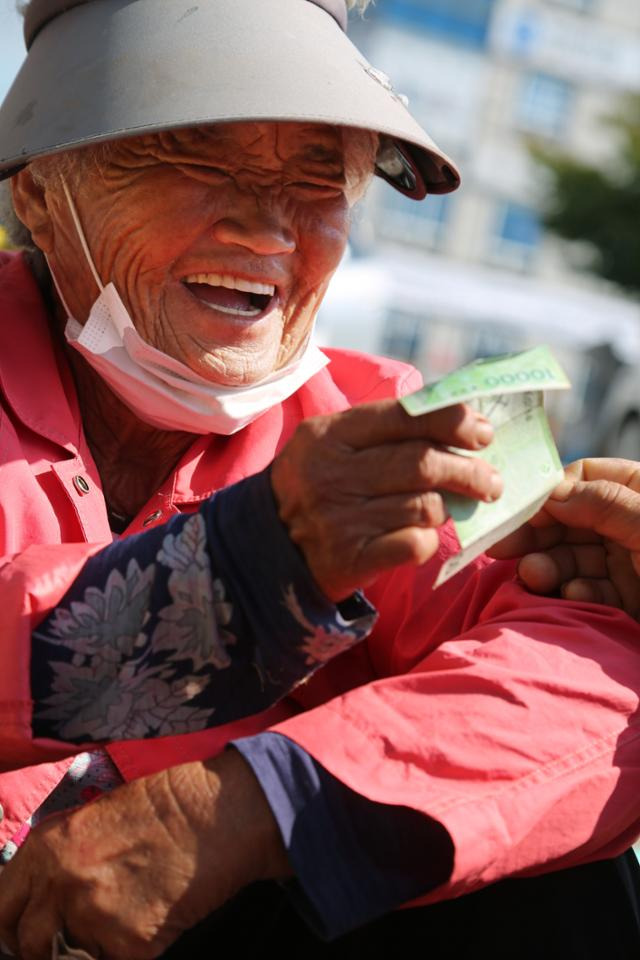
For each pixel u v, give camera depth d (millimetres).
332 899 1248
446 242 36031
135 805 1273
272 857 1276
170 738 1578
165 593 1242
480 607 1683
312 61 1533
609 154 25250
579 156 25734
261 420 1791
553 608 1541
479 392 1140
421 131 1662
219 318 1635
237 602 1230
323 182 1653
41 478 1622
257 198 1612
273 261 1646
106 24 1570
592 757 1374
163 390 1642
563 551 1607
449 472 1138
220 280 1639
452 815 1271
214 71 1490
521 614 1541
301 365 1810
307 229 1671
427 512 1142
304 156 1623
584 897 1506
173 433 1775
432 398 1120
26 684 1247
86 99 1516
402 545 1138
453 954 1486
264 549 1195
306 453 1159
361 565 1149
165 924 1247
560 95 37375
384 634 1777
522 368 1192
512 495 1232
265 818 1264
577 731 1381
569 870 1507
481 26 36094
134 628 1253
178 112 1458
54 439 1627
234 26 1538
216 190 1597
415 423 1136
